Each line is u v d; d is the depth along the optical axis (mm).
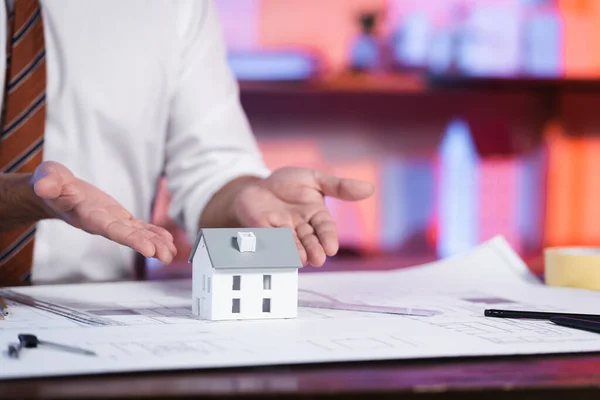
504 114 2939
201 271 803
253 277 786
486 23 2877
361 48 2836
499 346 655
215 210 1227
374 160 2889
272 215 970
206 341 667
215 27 1447
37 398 504
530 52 2893
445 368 595
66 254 1321
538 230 2980
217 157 1328
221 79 1422
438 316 810
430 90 2797
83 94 1332
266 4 2803
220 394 515
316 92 2732
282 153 2842
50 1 1325
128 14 1368
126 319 780
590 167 2979
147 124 1376
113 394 512
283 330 723
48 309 838
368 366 599
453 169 2932
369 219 2912
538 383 548
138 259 1411
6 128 1258
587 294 994
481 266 1185
